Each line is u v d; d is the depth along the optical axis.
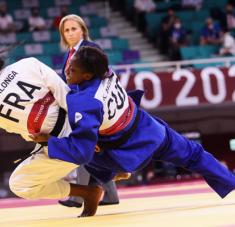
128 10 49.78
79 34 14.23
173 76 33.78
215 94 34.00
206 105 34.34
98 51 10.92
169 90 33.69
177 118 36.91
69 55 13.91
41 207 17.92
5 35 43.66
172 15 43.69
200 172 12.15
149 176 34.41
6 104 10.79
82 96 10.60
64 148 10.40
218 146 37.94
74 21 14.23
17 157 36.25
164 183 33.09
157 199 18.05
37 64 10.96
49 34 44.59
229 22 46.38
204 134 37.66
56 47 42.69
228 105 35.38
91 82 10.93
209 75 34.00
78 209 15.63
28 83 10.80
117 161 11.27
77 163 10.54
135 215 12.13
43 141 11.09
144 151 11.34
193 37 44.66
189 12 47.06
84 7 49.19
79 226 10.49
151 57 44.03
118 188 30.02
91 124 10.37
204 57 40.75
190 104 33.81
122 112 11.16
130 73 33.47
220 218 10.55
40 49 42.34
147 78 33.56
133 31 47.62
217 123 37.53
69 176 15.02
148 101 33.53
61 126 11.06
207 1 48.88
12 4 48.53
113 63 39.28
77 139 10.39
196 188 24.12
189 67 39.78
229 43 41.50
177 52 41.22
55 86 10.88
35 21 45.09
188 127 37.09
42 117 10.95
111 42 44.31
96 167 12.02
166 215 11.70
